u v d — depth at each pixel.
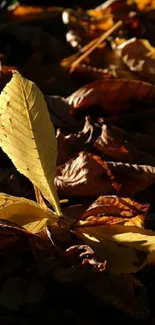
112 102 0.75
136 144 0.68
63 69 0.84
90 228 0.54
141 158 0.64
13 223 0.50
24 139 0.51
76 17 0.94
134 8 0.98
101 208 0.52
